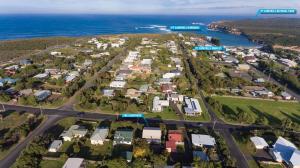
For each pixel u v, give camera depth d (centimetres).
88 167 8562
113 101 14312
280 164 9294
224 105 14588
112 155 9388
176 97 14738
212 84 17475
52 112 13062
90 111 13250
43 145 9556
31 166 8506
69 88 15788
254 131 11300
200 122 12344
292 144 10138
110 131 11119
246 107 14438
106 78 18238
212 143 10150
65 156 9062
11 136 10650
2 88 16138
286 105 14975
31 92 15525
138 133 11044
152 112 13175
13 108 13450
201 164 8569
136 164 8531
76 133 10538
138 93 15550
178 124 12062
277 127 12194
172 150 9788
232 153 9906
